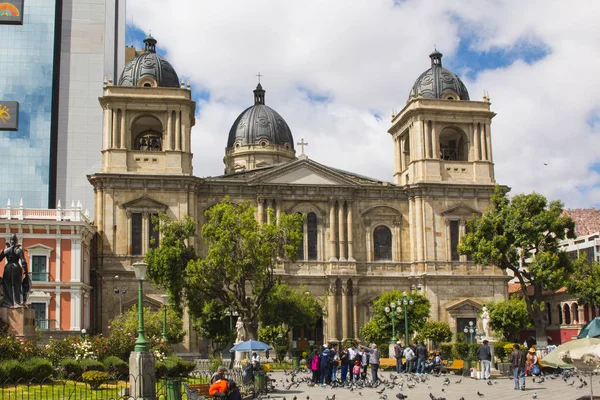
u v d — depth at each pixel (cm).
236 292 7075
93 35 13750
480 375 5231
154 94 8544
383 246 9031
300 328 8706
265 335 7562
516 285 11588
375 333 8044
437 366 5950
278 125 11931
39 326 7112
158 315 7100
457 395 4044
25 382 3828
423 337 8044
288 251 6894
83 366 4244
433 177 9000
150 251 7325
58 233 7644
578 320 9888
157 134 9219
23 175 13012
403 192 9100
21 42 13362
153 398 3481
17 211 7788
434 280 8744
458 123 9200
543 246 8069
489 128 9219
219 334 7488
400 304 7288
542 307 8094
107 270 8119
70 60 13612
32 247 7569
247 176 9275
